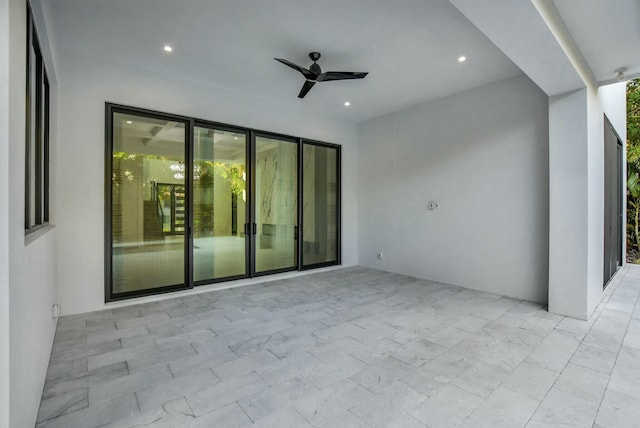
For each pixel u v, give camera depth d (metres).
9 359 1.14
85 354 2.63
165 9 2.86
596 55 3.26
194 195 4.59
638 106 7.22
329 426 1.78
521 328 3.23
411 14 2.90
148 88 4.14
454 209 4.98
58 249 3.50
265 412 1.90
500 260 4.46
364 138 6.51
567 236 3.59
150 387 2.15
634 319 3.48
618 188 5.97
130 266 4.08
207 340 2.92
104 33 3.26
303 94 4.12
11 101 1.18
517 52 2.69
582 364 2.49
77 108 3.65
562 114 3.61
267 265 5.44
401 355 2.64
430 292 4.57
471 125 4.76
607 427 1.78
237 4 2.79
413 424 1.80
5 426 1.13
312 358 2.59
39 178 2.58
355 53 3.65
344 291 4.62
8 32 1.14
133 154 4.08
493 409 1.93
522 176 4.23
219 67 4.05
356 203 6.67
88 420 1.81
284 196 5.62
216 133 4.81
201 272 4.71
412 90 4.81
